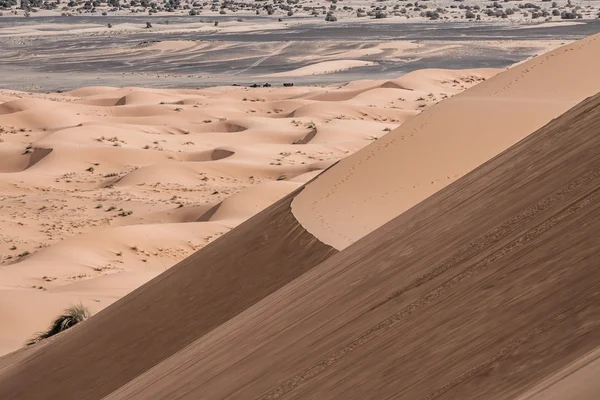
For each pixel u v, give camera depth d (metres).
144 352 25.77
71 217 81.75
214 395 13.79
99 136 122.50
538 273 9.64
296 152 116.31
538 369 6.90
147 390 17.97
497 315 9.12
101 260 61.50
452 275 12.34
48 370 27.42
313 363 12.16
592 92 51.75
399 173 42.91
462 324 9.63
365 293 14.94
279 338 15.26
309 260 28.38
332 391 10.24
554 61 55.09
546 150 17.66
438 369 8.65
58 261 60.03
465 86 172.50
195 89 182.38
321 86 180.38
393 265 15.88
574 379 5.59
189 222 75.69
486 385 7.34
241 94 164.75
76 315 40.53
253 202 79.88
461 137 46.50
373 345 11.23
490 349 8.23
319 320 14.90
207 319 26.31
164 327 27.47
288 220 31.92
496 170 19.39
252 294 27.45
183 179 99.50
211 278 29.30
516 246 11.58
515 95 51.78
